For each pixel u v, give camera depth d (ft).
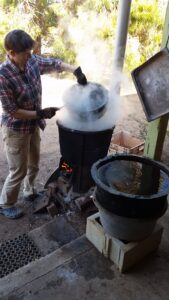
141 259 6.33
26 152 8.11
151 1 17.58
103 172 6.09
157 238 6.37
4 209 9.00
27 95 7.31
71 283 5.84
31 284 5.80
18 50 6.63
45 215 9.20
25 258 7.59
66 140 7.86
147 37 18.12
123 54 9.75
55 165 11.53
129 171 6.25
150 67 6.45
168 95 6.12
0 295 5.59
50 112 7.38
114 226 5.89
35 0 20.03
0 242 8.08
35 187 10.21
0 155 11.96
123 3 8.91
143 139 12.57
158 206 5.56
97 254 6.46
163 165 6.24
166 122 7.09
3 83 6.84
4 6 19.74
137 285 5.84
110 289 5.75
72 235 8.16
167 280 5.97
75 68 7.78
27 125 7.65
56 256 6.39
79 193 8.89
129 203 5.38
